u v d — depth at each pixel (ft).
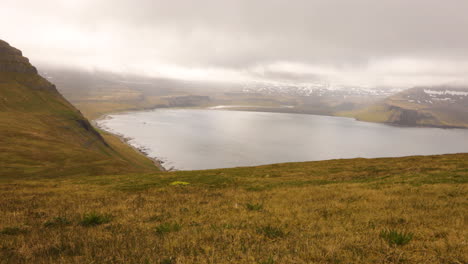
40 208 49.57
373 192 57.47
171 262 21.76
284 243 25.72
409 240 25.63
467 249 22.81
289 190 68.80
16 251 24.89
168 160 574.97
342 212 40.27
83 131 558.56
